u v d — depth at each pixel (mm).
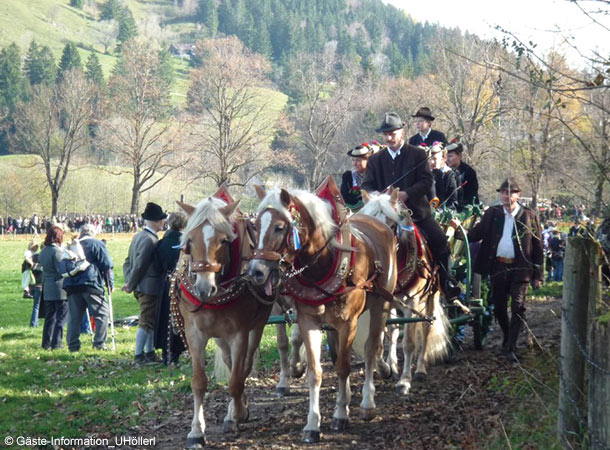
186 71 127312
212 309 6332
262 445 6344
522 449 5480
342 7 178250
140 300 10086
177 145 55344
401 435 6395
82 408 7891
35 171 66750
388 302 7281
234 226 6449
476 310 9336
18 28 147000
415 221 8375
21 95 97250
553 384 6211
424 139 10930
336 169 62156
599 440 4512
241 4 173000
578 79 5363
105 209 66625
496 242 9234
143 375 9398
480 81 25203
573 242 5004
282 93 102312
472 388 7543
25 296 15180
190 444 6344
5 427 7258
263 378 8930
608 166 5250
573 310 5023
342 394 6668
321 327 6656
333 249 6402
